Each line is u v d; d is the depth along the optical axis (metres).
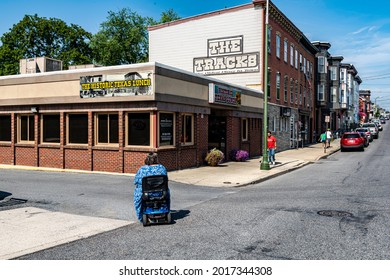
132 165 16.72
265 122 18.98
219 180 15.33
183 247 6.61
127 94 16.44
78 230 7.81
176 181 15.03
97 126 17.75
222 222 8.39
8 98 20.16
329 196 11.70
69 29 49.25
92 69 17.39
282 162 23.38
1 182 14.52
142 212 8.21
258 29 27.98
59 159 18.72
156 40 32.31
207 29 30.08
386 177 16.25
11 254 6.29
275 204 10.43
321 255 6.11
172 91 17.09
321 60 48.38
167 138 17.30
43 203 10.65
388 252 6.24
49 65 23.48
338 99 58.09
